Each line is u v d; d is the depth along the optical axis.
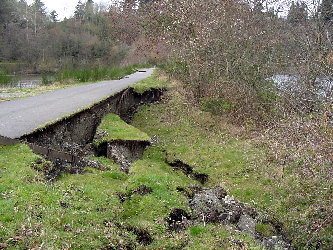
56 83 17.39
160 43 20.34
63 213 4.85
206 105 14.03
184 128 12.95
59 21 56.62
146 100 17.59
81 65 29.45
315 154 6.02
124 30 23.64
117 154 9.16
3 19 38.16
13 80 17.38
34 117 8.55
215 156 10.09
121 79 21.61
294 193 7.07
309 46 10.98
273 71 13.04
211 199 6.50
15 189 5.14
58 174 6.53
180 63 16.19
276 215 6.59
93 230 4.68
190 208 6.20
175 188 6.84
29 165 6.05
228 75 13.24
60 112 9.31
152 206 5.96
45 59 35.62
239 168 9.13
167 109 15.84
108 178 7.23
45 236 4.11
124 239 4.76
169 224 5.59
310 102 9.11
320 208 5.86
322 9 12.64
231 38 13.33
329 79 8.12
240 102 12.77
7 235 3.97
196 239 5.18
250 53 13.21
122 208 5.83
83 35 41.31
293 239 5.72
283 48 13.98
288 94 10.20
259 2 14.95
